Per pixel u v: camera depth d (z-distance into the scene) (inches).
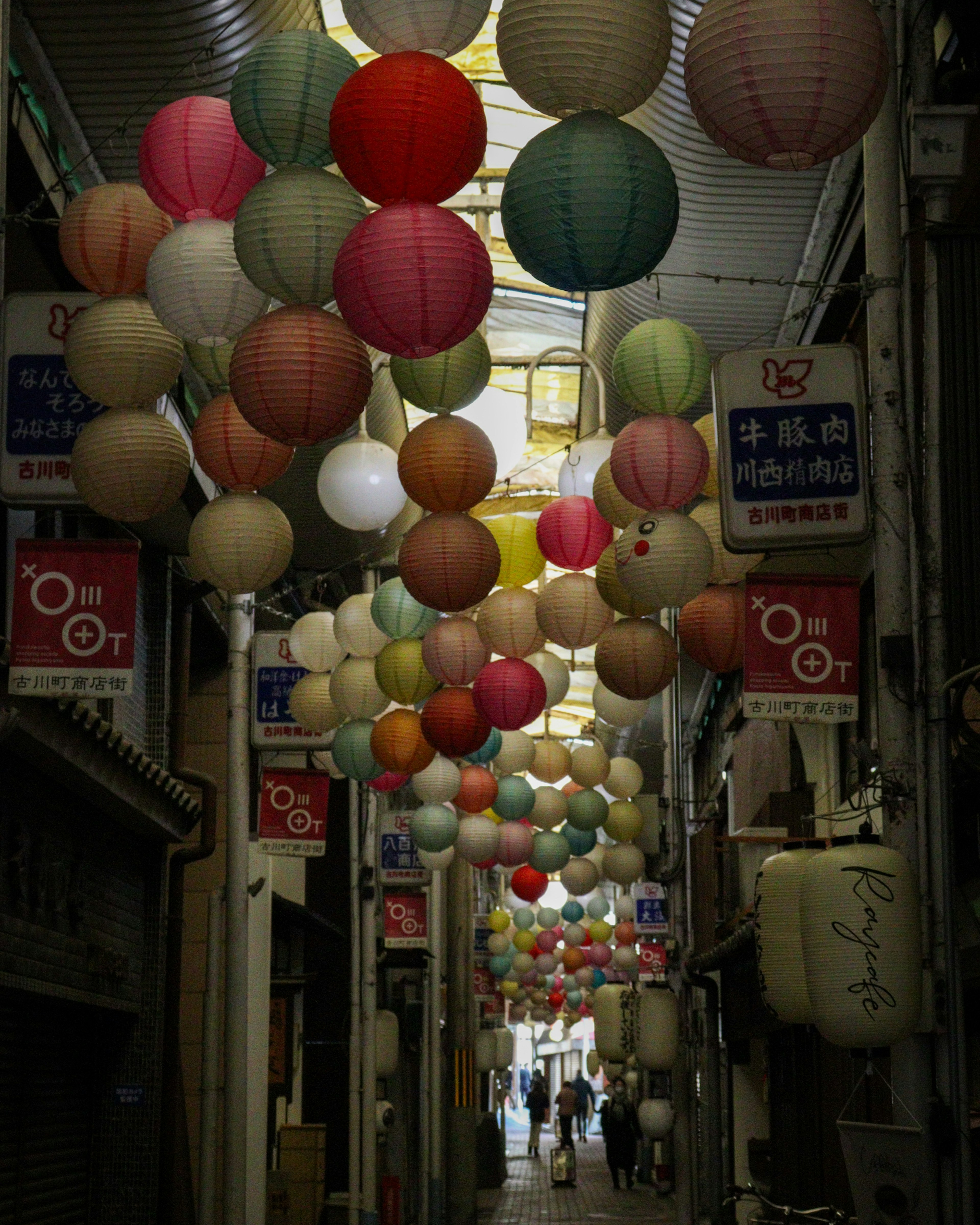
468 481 279.1
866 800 422.0
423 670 371.9
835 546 276.4
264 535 275.4
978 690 269.0
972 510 268.8
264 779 518.3
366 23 188.1
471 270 189.5
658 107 342.6
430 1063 882.8
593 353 509.0
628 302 438.0
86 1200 482.6
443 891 997.2
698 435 278.1
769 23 172.7
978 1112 287.0
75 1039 473.1
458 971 965.2
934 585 266.4
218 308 225.9
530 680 351.3
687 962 762.2
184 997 601.9
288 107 203.8
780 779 560.4
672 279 415.8
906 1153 247.8
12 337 292.7
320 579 640.4
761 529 275.3
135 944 498.9
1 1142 392.2
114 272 254.7
